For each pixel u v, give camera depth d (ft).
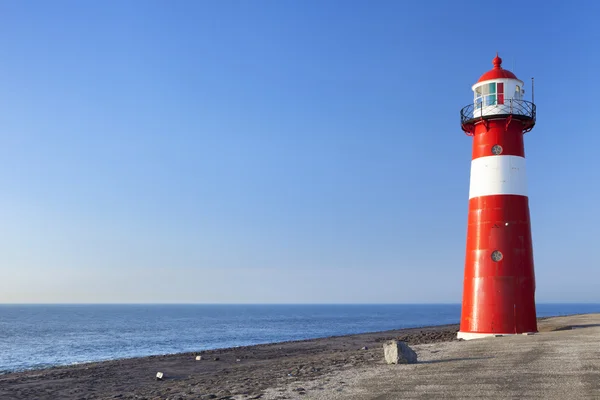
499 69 106.93
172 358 126.11
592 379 50.88
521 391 47.55
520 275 99.86
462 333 104.12
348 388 54.54
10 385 87.76
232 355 127.75
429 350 83.46
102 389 80.02
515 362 63.46
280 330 342.44
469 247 105.50
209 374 90.94
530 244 102.83
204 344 229.25
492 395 46.57
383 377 59.93
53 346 224.94
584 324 138.00
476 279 102.37
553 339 84.79
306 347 143.84
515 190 102.53
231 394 57.36
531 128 108.78
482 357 70.03
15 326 408.87
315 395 51.96
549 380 51.57
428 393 48.96
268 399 51.42
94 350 205.77
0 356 185.88
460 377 56.13
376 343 146.51
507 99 104.58
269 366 94.53
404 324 425.69
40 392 79.25
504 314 98.63
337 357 96.78
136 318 607.37
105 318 606.96
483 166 104.73
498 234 101.14
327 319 566.77
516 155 104.06
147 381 86.89
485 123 104.99
